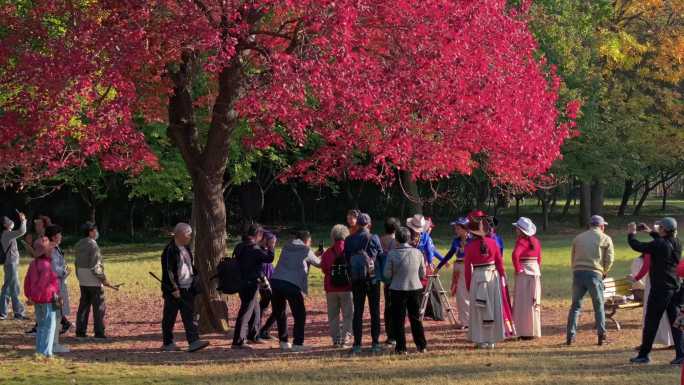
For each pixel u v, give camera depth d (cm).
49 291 1152
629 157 4141
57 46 1312
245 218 4375
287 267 1269
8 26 1485
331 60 1332
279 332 1282
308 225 4606
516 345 1259
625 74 4481
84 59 1267
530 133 1499
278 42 1569
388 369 1048
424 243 1474
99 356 1211
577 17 3875
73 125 1535
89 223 1399
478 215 1246
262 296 1426
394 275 1190
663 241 1050
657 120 4353
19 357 1170
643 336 1066
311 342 1352
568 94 3628
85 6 1389
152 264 2808
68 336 1413
